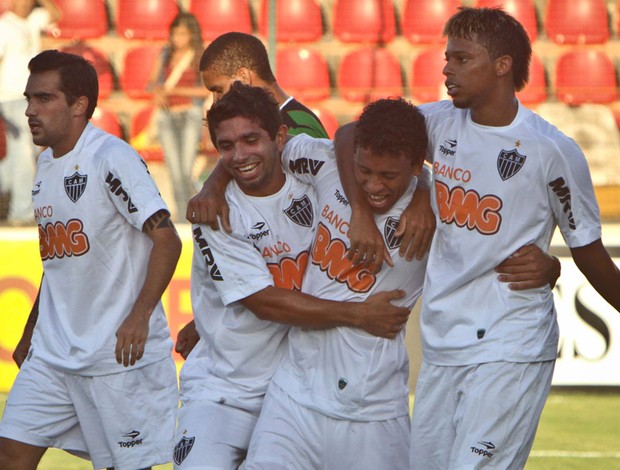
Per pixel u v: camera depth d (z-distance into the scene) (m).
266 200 11.53
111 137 13.38
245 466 11.19
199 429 11.42
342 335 11.22
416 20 35.62
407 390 11.62
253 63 13.95
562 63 35.00
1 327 25.53
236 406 11.78
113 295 13.30
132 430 13.42
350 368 11.18
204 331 11.98
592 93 32.78
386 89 32.47
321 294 11.41
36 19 31.67
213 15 34.78
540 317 11.05
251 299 11.27
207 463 11.08
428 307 11.27
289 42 35.12
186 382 12.16
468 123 11.23
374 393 11.22
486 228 11.01
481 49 10.78
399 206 11.27
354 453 11.27
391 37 35.59
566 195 11.02
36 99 13.05
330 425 11.27
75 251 13.16
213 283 11.78
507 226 10.97
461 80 10.84
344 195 11.38
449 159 11.27
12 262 25.67
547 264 11.05
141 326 12.95
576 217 11.13
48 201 13.29
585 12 35.53
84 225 13.10
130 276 13.36
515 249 10.98
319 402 11.24
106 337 13.21
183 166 27.66
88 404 13.48
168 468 19.72
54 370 13.40
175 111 27.83
